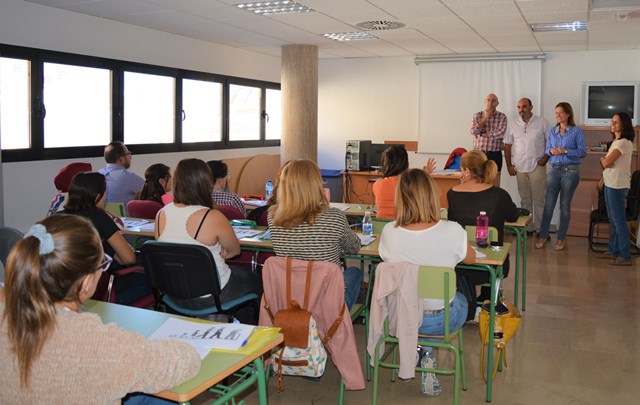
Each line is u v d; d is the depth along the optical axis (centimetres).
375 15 625
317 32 748
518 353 394
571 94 896
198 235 309
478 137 820
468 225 391
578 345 409
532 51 895
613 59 872
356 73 1034
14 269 138
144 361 145
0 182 499
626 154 627
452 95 959
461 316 304
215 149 892
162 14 637
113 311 228
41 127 605
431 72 969
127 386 142
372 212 524
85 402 140
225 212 441
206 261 294
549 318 466
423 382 329
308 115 862
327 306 282
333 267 278
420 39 798
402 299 281
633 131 634
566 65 895
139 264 390
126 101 723
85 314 144
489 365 322
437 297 282
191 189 317
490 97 802
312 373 275
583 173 854
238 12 620
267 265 286
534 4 558
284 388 340
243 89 953
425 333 301
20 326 137
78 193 324
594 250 714
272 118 1038
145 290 353
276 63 1038
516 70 916
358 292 342
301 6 589
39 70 596
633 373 362
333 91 1055
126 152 563
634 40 773
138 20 677
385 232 308
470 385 344
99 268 152
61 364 139
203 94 862
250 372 201
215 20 670
